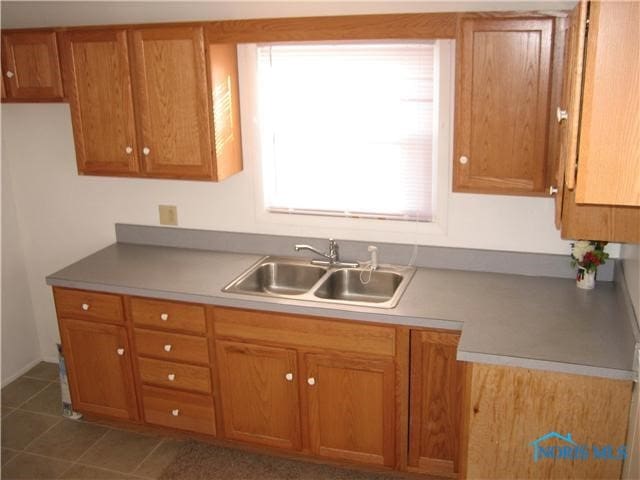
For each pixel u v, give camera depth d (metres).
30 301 4.26
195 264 3.51
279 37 2.97
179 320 3.22
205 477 3.24
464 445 2.63
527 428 2.53
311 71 3.27
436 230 3.31
